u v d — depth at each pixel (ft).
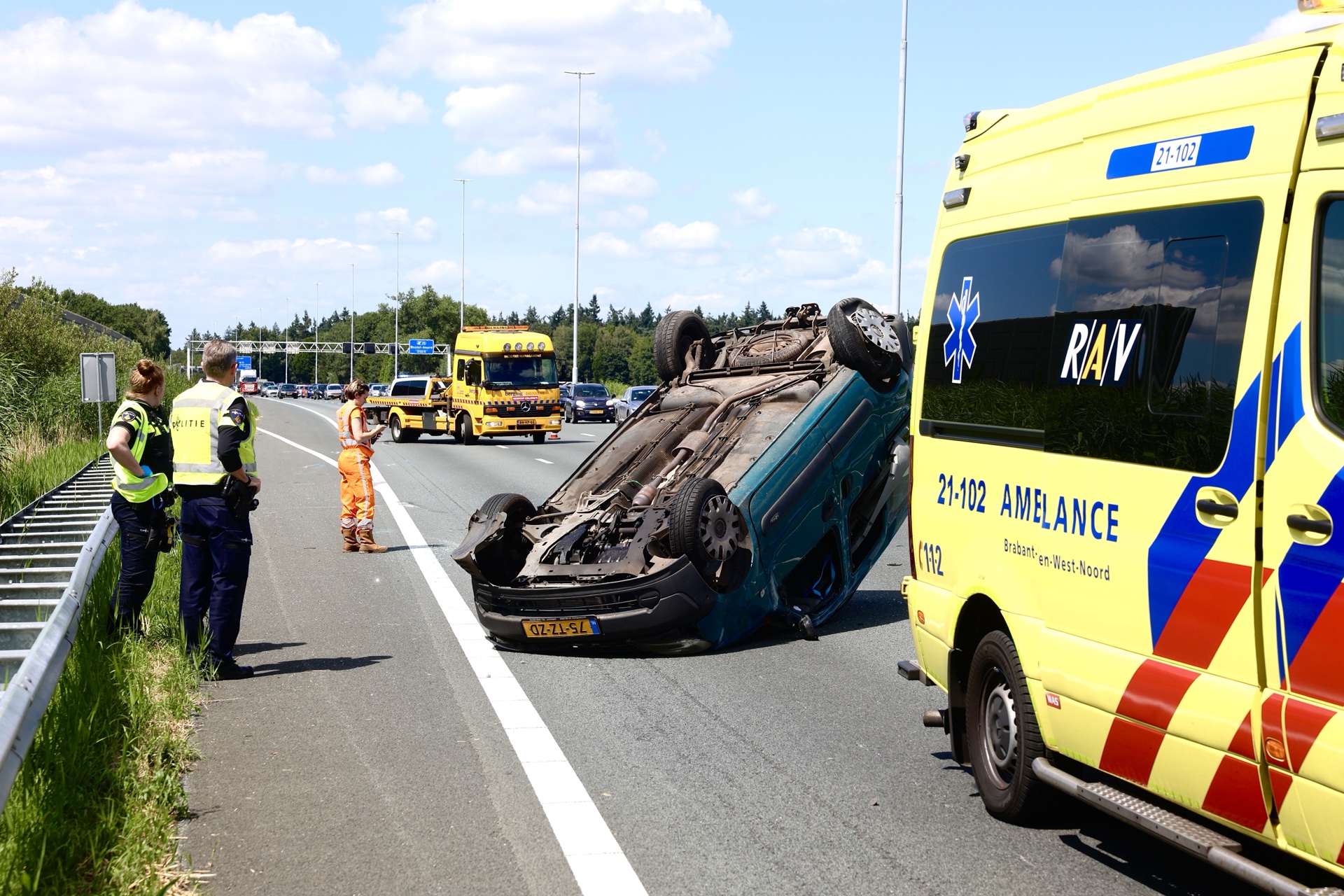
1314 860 11.71
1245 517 12.69
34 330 106.22
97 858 15.16
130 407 27.30
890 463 33.65
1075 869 15.78
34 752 17.84
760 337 37.91
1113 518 14.87
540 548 30.66
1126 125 15.52
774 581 30.32
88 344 120.98
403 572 40.73
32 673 17.48
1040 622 16.52
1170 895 14.93
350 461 45.32
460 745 21.42
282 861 16.01
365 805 18.24
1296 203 12.45
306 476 77.77
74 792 16.89
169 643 27.71
